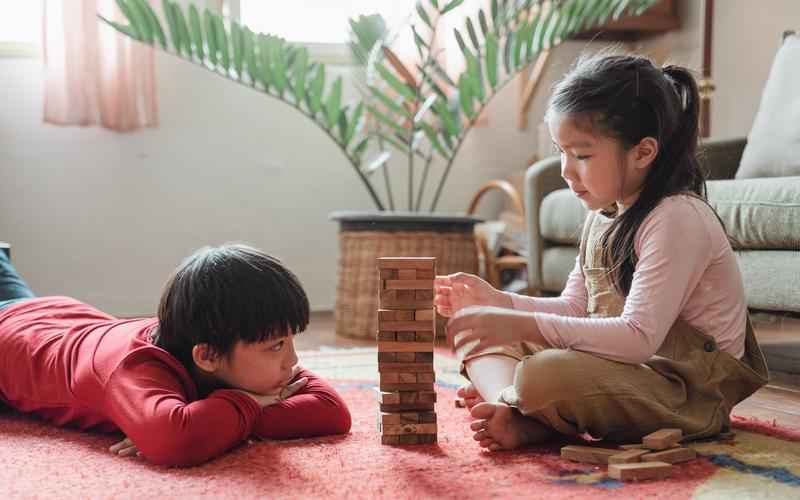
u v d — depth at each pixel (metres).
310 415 1.17
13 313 1.49
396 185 3.42
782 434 1.19
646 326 1.08
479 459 1.04
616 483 0.93
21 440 1.22
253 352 1.12
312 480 0.95
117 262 3.18
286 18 3.38
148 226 3.20
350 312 2.57
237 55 2.60
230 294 1.11
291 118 3.32
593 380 1.07
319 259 3.38
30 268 3.10
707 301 1.17
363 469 1.00
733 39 3.00
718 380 1.15
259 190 3.30
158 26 2.54
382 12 3.21
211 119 3.24
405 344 1.12
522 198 3.25
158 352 1.14
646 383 1.10
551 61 3.50
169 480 0.97
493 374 1.21
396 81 2.61
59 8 3.00
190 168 3.23
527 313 1.09
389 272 1.11
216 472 1.00
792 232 1.65
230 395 1.10
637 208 1.15
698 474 0.97
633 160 1.14
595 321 1.09
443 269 2.54
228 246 1.20
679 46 3.31
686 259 1.11
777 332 1.88
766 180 1.76
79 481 0.97
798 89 2.15
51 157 3.10
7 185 3.07
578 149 1.13
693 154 1.20
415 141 2.70
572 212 2.31
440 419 1.31
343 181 3.38
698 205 1.15
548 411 1.08
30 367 1.33
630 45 3.57
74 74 3.02
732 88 3.01
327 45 3.36
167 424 1.02
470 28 2.63
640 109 1.12
